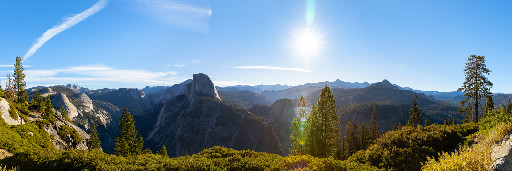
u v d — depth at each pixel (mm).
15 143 23531
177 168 15664
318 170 14742
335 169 15117
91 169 16031
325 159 16703
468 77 38625
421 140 20250
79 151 18672
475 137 18141
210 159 18359
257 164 16125
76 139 61625
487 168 8383
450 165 9227
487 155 8797
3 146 21547
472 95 38344
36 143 35031
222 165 16328
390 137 22281
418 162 17203
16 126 36281
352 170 15070
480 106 37875
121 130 62656
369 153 20078
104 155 18578
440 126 24344
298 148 40281
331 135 40125
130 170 15344
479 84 37062
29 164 16469
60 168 16375
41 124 49875
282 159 18234
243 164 16359
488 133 15062
